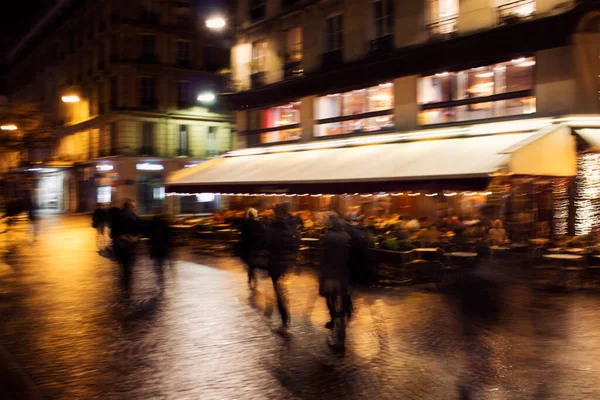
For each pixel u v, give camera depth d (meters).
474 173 15.37
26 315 9.95
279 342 8.22
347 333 8.68
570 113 16.80
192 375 6.79
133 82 46.16
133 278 13.95
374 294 11.83
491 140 17.95
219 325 9.20
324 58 24.77
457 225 15.62
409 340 8.25
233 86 30.33
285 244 9.05
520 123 17.73
